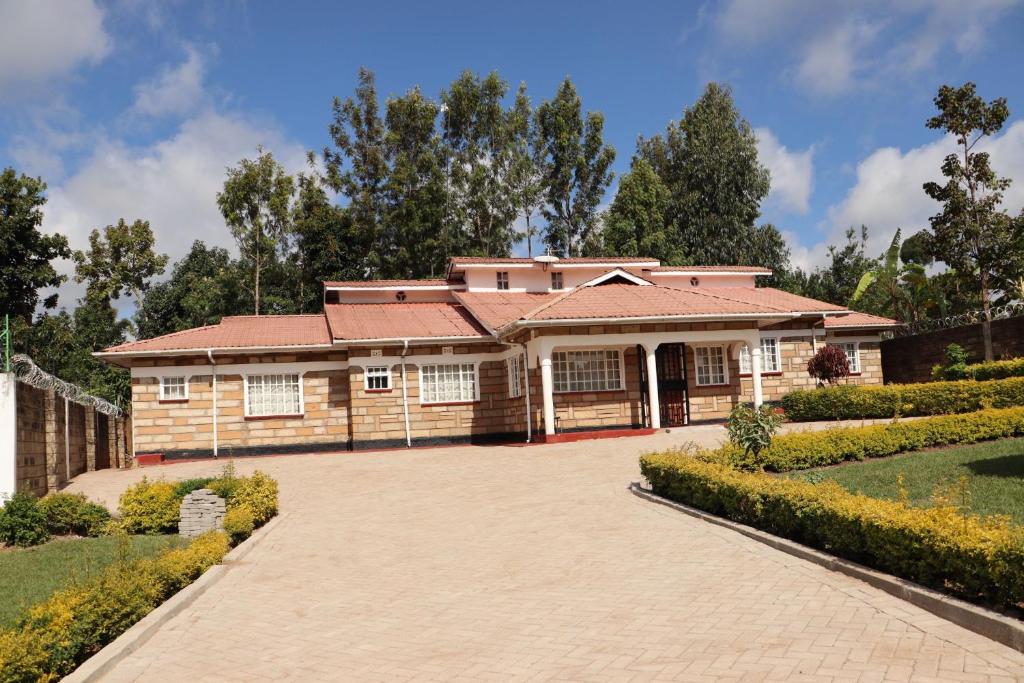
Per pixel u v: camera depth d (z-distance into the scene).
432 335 26.58
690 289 27.78
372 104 45.69
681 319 24.09
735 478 11.44
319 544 12.52
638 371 26.11
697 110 52.25
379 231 44.41
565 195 48.31
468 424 27.31
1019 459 12.80
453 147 47.00
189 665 7.03
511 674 6.24
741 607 7.40
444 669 6.52
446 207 44.88
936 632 6.19
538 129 48.38
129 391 35.47
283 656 7.21
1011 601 6.22
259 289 44.06
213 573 10.49
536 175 47.66
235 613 8.84
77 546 12.41
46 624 6.87
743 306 25.30
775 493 10.05
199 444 25.81
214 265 50.41
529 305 28.91
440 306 30.77
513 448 23.20
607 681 5.86
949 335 30.38
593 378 25.69
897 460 14.56
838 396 22.91
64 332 33.81
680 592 8.17
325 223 43.38
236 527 12.59
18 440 16.23
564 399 25.28
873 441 15.40
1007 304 31.41
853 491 11.79
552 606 8.17
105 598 7.69
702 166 50.25
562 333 23.91
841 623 6.63
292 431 26.58
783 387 29.70
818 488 9.73
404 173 43.47
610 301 25.20
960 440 16.16
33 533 12.80
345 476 19.69
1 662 5.99
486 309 28.20
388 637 7.62
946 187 29.20
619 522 12.09
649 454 14.92
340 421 26.95
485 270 31.00
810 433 15.34
